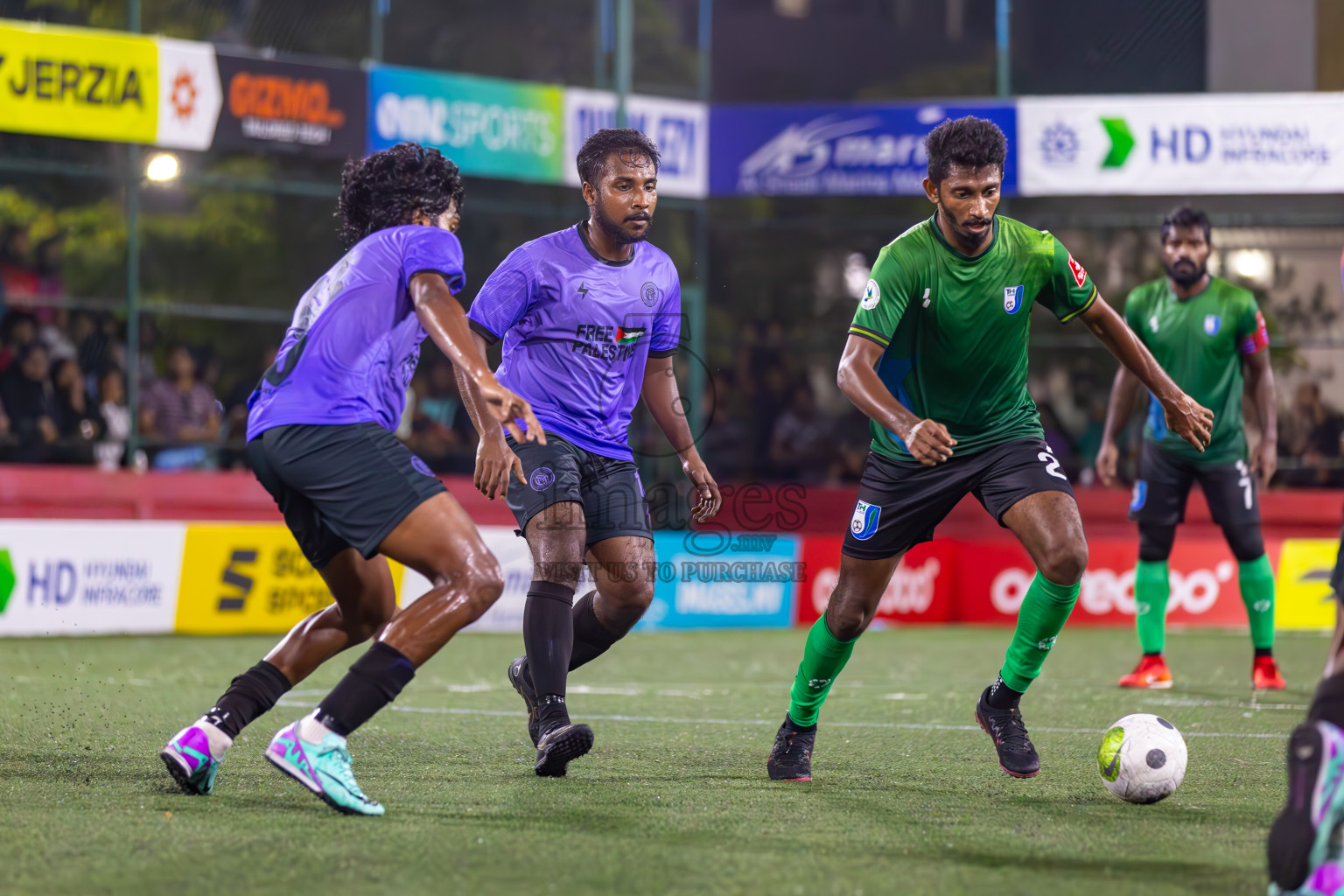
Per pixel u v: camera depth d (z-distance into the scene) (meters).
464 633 34.75
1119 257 46.50
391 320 11.49
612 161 13.75
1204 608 38.97
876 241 48.69
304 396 11.39
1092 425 46.28
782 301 48.62
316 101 39.97
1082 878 9.25
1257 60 47.22
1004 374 13.30
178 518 35.47
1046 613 12.92
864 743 16.34
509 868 9.39
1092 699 21.39
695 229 46.19
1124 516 42.75
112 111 37.47
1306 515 41.09
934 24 61.75
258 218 47.69
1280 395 44.78
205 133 38.69
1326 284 44.97
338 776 11.16
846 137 43.47
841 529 44.00
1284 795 12.71
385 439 11.40
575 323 13.91
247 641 31.17
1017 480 13.06
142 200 46.31
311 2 47.41
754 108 44.16
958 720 18.69
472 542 11.27
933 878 9.22
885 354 13.46
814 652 13.36
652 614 37.03
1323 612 38.38
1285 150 41.75
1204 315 22.78
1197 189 42.09
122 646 29.66
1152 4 48.47
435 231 11.63
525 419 10.86
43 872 9.20
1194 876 9.34
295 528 11.95
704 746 16.02
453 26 48.53
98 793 12.16
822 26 61.84
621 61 43.97
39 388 39.47
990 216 12.55
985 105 42.69
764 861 9.70
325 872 9.22
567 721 13.46
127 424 40.47
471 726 17.44
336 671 24.75
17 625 31.20
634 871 9.35
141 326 44.16
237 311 42.47
